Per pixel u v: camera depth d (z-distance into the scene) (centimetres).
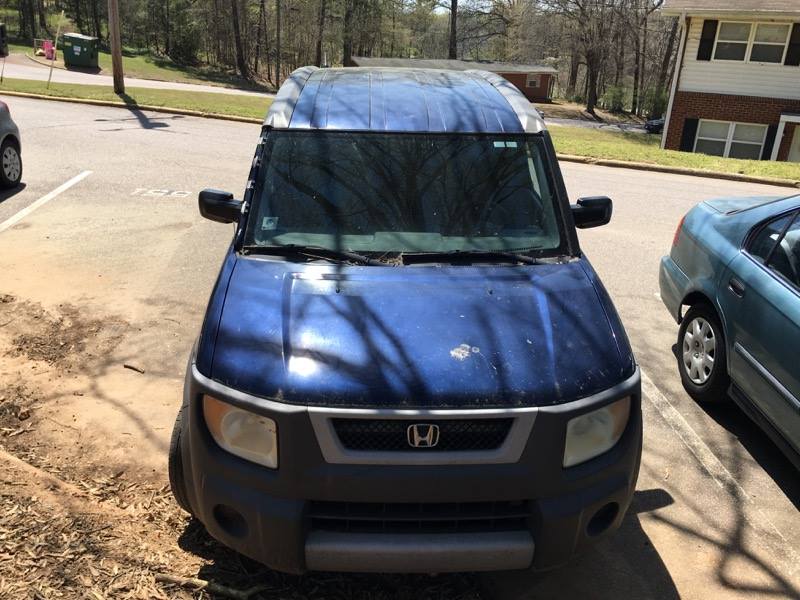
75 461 366
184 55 5544
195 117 1866
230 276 299
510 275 307
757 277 407
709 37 2441
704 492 374
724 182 1423
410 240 325
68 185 973
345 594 284
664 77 4962
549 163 358
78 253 696
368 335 265
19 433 388
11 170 929
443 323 274
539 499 248
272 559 250
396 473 241
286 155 348
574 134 3650
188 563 294
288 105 370
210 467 254
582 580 305
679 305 496
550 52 6156
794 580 312
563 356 266
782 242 405
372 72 433
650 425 439
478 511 250
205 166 1162
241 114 1947
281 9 6209
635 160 1595
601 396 257
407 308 280
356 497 242
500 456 244
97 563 285
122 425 403
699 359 466
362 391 245
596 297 302
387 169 346
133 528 314
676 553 325
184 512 329
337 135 355
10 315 542
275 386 247
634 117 5294
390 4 5975
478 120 369
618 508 267
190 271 662
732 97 2472
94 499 333
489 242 329
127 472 360
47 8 5950
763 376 384
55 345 498
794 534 343
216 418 253
